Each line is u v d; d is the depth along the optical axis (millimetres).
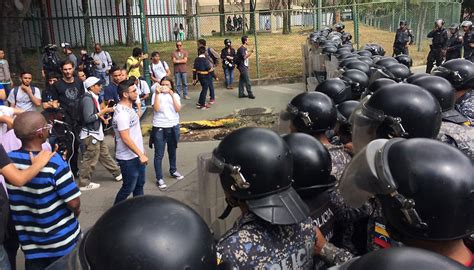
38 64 16094
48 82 7000
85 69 12023
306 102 3055
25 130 3279
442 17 21766
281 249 1970
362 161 1779
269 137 2049
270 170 1947
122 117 5234
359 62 5527
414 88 2459
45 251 3330
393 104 2389
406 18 21203
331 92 4090
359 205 1916
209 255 1359
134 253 1254
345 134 3463
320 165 2398
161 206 1382
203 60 11867
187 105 12492
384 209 1713
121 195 5453
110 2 26969
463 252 1592
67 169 3328
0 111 4535
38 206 3254
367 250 2309
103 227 1325
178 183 3555
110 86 7801
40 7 21984
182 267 1271
